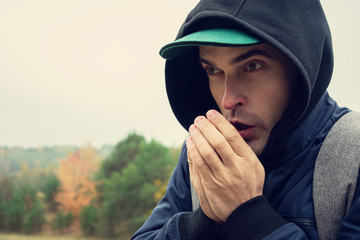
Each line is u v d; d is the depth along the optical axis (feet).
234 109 3.47
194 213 3.67
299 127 3.70
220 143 3.24
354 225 2.99
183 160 4.77
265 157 3.78
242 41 3.07
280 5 3.27
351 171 3.25
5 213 222.69
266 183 3.78
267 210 3.20
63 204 221.87
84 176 249.55
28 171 355.97
